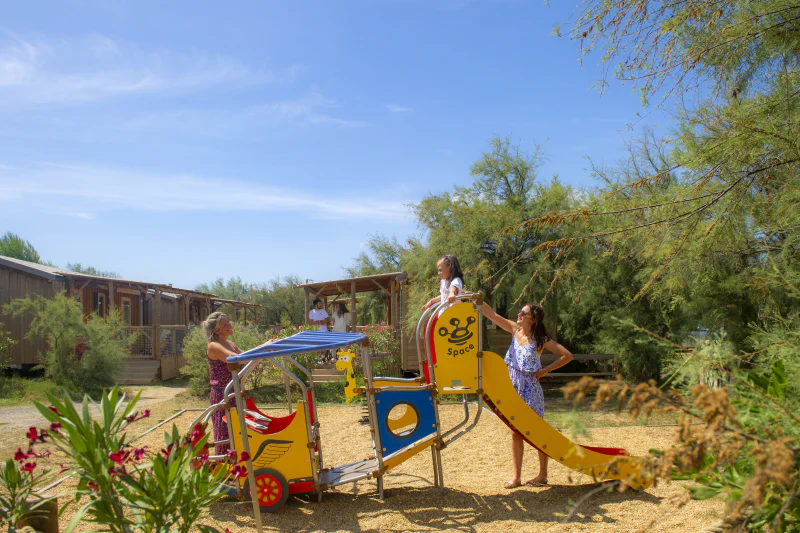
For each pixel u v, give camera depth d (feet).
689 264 14.08
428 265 46.06
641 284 37.52
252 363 15.23
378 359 47.14
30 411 40.19
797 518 7.38
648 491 16.87
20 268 60.59
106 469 10.19
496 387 17.44
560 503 16.25
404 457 17.44
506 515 15.46
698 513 14.65
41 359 51.29
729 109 12.89
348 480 16.96
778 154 12.48
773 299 14.32
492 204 44.86
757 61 13.17
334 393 44.78
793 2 11.94
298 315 124.36
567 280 39.78
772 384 8.34
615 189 14.53
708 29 12.82
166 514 10.70
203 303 103.09
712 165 13.14
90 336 51.06
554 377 49.11
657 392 6.72
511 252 42.91
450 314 17.48
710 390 6.37
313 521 15.60
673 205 13.35
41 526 11.98
